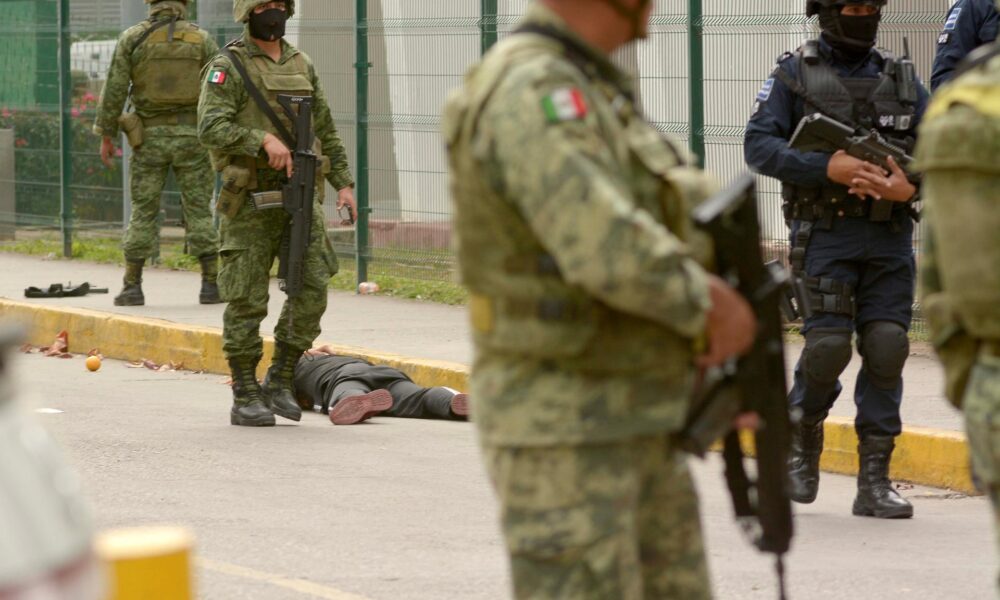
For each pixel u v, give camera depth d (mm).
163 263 33719
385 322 25188
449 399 18844
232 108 17203
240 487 14672
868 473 13906
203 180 27328
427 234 28156
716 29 22859
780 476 6156
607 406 5785
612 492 5805
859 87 13367
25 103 37719
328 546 12383
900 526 13508
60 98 36094
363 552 12195
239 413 18141
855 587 11312
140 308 26750
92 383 22094
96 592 3975
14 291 29641
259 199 17328
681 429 6000
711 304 5645
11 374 3947
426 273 28359
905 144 13367
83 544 3910
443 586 11180
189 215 27375
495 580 11352
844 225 13297
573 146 5449
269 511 13656
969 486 15195
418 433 17953
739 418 6129
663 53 23500
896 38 21234
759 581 11422
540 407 5781
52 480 3900
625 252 5363
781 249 22125
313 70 18094
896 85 13383
